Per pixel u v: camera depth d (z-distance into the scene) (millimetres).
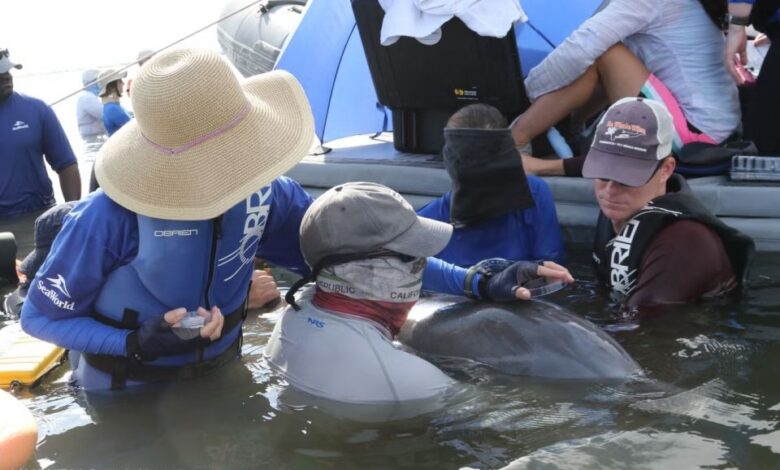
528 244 3363
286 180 2697
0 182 5047
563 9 4445
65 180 5250
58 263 2354
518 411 2250
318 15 4703
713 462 1942
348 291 2434
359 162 4418
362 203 2375
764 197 3424
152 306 2443
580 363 2418
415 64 4270
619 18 3812
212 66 2213
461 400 2328
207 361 2604
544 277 2588
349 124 5102
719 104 3842
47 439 2281
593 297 3098
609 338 2523
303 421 2285
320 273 2461
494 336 2527
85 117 7926
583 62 3879
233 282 2570
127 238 2332
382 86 4484
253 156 2232
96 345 2402
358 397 2363
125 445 2223
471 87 4191
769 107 3596
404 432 2191
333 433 2217
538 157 4273
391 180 4246
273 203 2607
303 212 2689
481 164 3162
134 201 2227
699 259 2932
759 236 3432
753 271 3264
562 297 3113
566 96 4004
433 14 3887
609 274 3131
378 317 2457
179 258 2363
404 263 2420
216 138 2217
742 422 2125
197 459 2131
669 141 2967
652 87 3812
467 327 2578
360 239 2375
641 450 2008
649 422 2146
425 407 2311
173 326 2348
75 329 2414
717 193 3488
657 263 2953
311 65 4785
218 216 2338
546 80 4012
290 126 2359
